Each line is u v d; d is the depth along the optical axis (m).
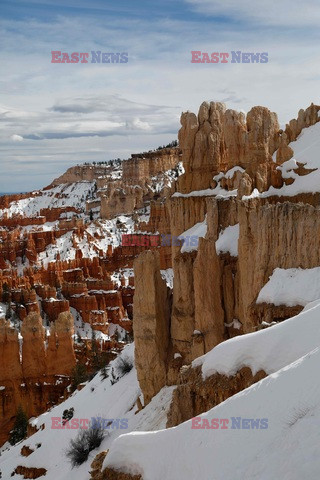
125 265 173.12
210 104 57.78
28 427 68.94
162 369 49.59
